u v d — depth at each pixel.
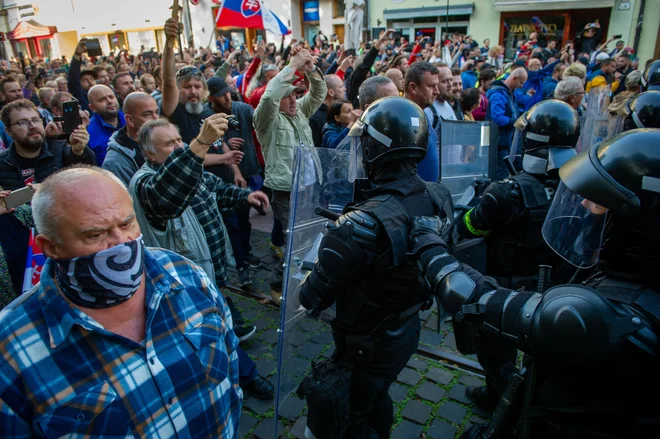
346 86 6.12
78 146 2.93
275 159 3.63
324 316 2.21
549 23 16.09
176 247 2.28
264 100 3.44
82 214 0.98
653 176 0.95
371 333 1.63
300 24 20.53
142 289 1.14
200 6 20.61
